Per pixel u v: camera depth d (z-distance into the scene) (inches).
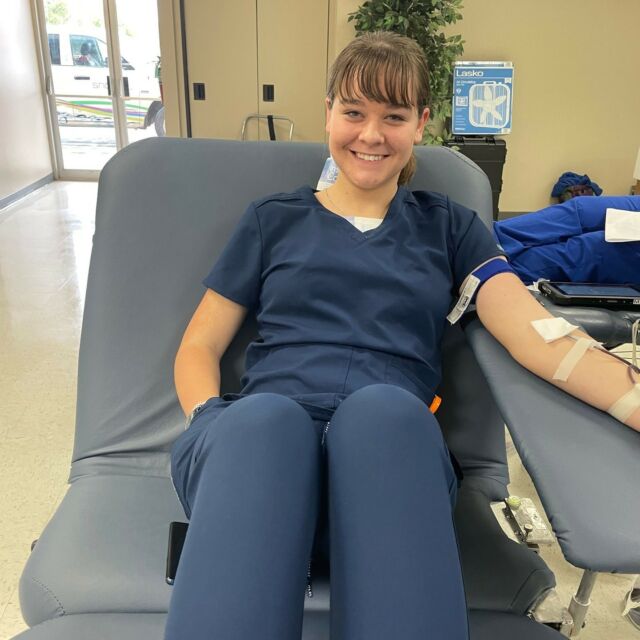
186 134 186.4
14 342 106.1
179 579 27.3
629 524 27.5
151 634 33.2
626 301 62.7
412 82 41.1
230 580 26.6
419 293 42.5
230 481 29.5
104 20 239.1
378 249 43.3
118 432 47.0
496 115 175.2
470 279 43.9
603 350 37.2
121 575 36.4
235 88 182.4
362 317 41.8
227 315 45.5
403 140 42.4
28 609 36.2
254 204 45.9
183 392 41.6
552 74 183.8
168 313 49.7
